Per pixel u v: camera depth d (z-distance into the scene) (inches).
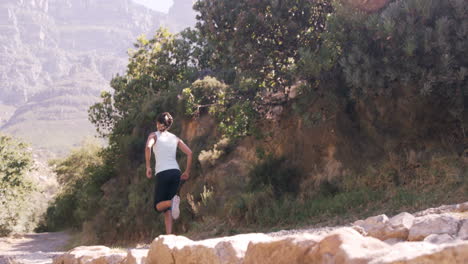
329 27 514.6
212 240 137.6
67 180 1991.9
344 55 502.6
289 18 594.9
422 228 133.3
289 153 604.1
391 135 493.7
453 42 444.5
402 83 467.8
